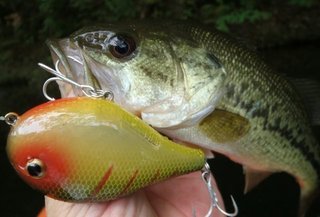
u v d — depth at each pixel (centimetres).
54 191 12
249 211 38
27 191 42
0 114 61
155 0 84
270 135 22
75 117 12
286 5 85
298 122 24
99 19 85
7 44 82
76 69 16
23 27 86
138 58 17
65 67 16
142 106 17
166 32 18
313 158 26
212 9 87
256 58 21
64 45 16
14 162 12
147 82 17
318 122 26
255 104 21
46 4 85
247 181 24
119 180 12
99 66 17
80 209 14
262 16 83
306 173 26
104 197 12
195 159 14
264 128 22
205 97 18
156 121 18
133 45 17
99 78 17
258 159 23
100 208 14
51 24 85
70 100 12
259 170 24
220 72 19
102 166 12
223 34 20
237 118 20
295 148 24
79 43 16
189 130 18
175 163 13
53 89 39
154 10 85
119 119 12
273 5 86
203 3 89
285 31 81
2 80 68
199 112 18
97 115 12
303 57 74
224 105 20
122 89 17
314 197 28
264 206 39
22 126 12
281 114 23
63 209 15
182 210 18
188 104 18
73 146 12
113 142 12
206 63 19
